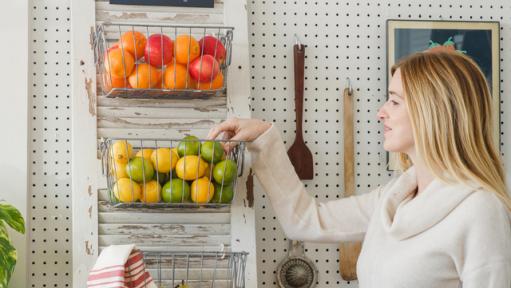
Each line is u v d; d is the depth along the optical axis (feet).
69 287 6.80
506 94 7.54
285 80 7.25
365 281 5.82
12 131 6.70
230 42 6.44
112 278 5.52
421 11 7.48
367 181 7.31
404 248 5.52
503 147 7.50
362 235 6.58
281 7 7.29
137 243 6.51
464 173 5.42
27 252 6.69
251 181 6.64
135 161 5.89
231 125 6.40
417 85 5.62
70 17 6.97
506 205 5.37
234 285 6.39
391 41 7.32
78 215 6.42
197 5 6.75
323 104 7.30
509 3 7.61
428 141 5.56
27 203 6.70
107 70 6.05
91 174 6.47
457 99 5.53
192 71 6.12
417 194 5.99
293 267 7.07
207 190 5.97
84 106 6.51
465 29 7.41
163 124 6.63
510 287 5.17
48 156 6.87
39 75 6.91
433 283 5.36
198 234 6.59
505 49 7.57
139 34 6.09
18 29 6.78
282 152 6.52
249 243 6.61
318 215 6.55
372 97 7.37
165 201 5.99
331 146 7.29
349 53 7.36
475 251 5.15
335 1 7.38
